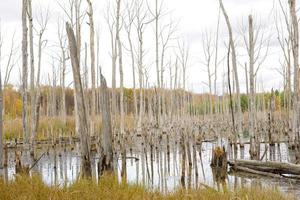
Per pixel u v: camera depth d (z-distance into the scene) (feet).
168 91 120.06
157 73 89.51
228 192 27.14
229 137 66.69
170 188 36.06
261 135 83.71
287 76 73.41
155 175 46.70
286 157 59.93
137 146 79.82
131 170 51.24
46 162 61.41
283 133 82.64
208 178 43.93
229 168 51.49
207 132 99.60
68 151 74.02
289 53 64.85
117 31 80.53
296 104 47.16
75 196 23.97
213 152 52.16
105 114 33.53
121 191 25.46
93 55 68.08
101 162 33.45
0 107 28.07
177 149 73.97
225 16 59.21
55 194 24.04
